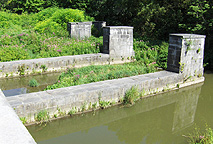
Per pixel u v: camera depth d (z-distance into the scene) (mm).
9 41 11836
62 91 6391
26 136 1530
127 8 19328
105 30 11641
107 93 6785
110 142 5254
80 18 17766
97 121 6398
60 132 5750
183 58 8812
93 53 12047
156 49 12648
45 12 19469
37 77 9586
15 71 9531
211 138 4840
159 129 6047
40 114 5629
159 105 7625
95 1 22953
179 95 8422
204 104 7777
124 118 6641
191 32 13711
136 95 7344
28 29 16062
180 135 5711
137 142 5332
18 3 24641
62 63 10484
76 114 6215
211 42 13578
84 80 7867
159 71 9461
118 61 11891
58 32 15055
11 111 1925
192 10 13992
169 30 16250
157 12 16156
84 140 5312
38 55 11219
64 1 23375
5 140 1455
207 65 12633
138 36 16438
